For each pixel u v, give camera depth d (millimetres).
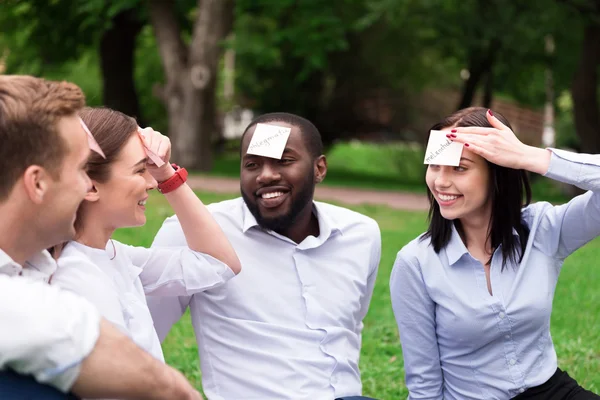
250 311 3582
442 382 3727
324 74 28844
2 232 2098
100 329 1986
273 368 3533
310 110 29875
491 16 22438
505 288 3549
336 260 3732
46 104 2045
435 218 3621
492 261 3582
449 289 3566
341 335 3662
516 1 22078
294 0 20453
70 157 2092
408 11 23250
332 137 31094
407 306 3668
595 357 5996
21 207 2078
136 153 2838
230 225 3674
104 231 2840
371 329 6641
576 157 3293
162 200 13695
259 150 3504
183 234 3562
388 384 5391
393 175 31703
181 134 21125
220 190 16422
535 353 3592
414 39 26922
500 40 22859
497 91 27859
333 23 20516
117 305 2680
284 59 27750
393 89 29781
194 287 3234
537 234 3604
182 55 21109
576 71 21875
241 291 3592
